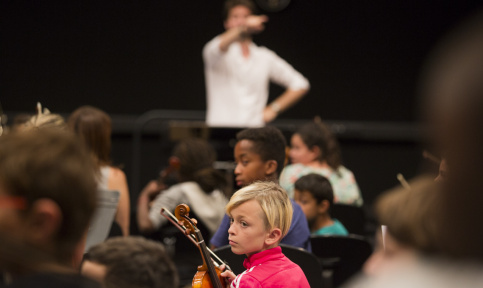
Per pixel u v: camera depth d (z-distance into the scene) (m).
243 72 7.07
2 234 1.10
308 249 3.15
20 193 1.09
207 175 4.76
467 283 0.79
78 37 9.22
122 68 9.31
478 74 0.70
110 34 9.27
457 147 0.73
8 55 9.11
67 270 1.13
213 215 4.74
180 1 9.36
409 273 0.85
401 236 0.94
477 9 9.50
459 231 0.76
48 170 1.10
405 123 9.55
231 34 6.85
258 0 9.39
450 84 0.72
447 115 0.72
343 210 4.59
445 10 9.58
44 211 1.09
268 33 9.48
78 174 1.12
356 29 9.59
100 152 3.67
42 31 9.14
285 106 7.40
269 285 2.33
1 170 1.10
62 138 1.17
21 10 9.09
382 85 9.65
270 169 3.23
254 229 2.37
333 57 9.59
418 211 0.93
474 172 0.73
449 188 0.76
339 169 5.16
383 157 9.31
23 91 9.14
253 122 7.17
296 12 9.48
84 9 9.20
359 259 3.54
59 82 9.20
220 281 2.45
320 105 9.55
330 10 9.55
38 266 1.11
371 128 9.31
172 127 6.32
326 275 3.52
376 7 9.57
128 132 8.95
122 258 1.55
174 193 4.80
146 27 9.33
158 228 4.96
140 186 8.76
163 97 9.40
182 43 9.40
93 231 3.05
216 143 6.32
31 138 1.15
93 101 9.28
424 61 9.56
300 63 9.56
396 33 9.61
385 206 1.00
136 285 1.53
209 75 7.13
